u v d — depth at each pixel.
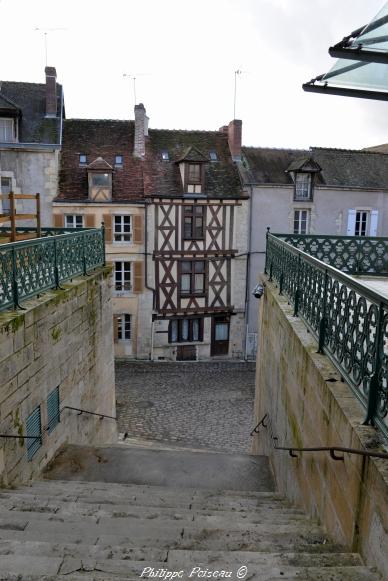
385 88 4.33
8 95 17.20
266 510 4.07
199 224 17.23
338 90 4.40
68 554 2.61
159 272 17.16
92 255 7.61
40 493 4.30
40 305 5.11
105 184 16.34
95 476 5.56
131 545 2.94
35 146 16.00
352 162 19.19
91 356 7.28
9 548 2.68
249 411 13.52
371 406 2.69
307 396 3.96
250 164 18.31
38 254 5.39
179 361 17.84
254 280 17.97
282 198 17.73
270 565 2.41
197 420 12.85
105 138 18.19
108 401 8.49
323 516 3.36
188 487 5.53
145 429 12.20
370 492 2.40
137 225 16.72
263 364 7.41
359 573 2.26
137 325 17.44
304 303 4.77
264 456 6.46
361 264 7.38
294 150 19.39
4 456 4.35
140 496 4.45
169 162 17.83
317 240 7.28
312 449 3.29
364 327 2.90
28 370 4.84
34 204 16.47
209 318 17.92
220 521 3.52
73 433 6.50
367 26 2.79
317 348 4.04
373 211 18.47
